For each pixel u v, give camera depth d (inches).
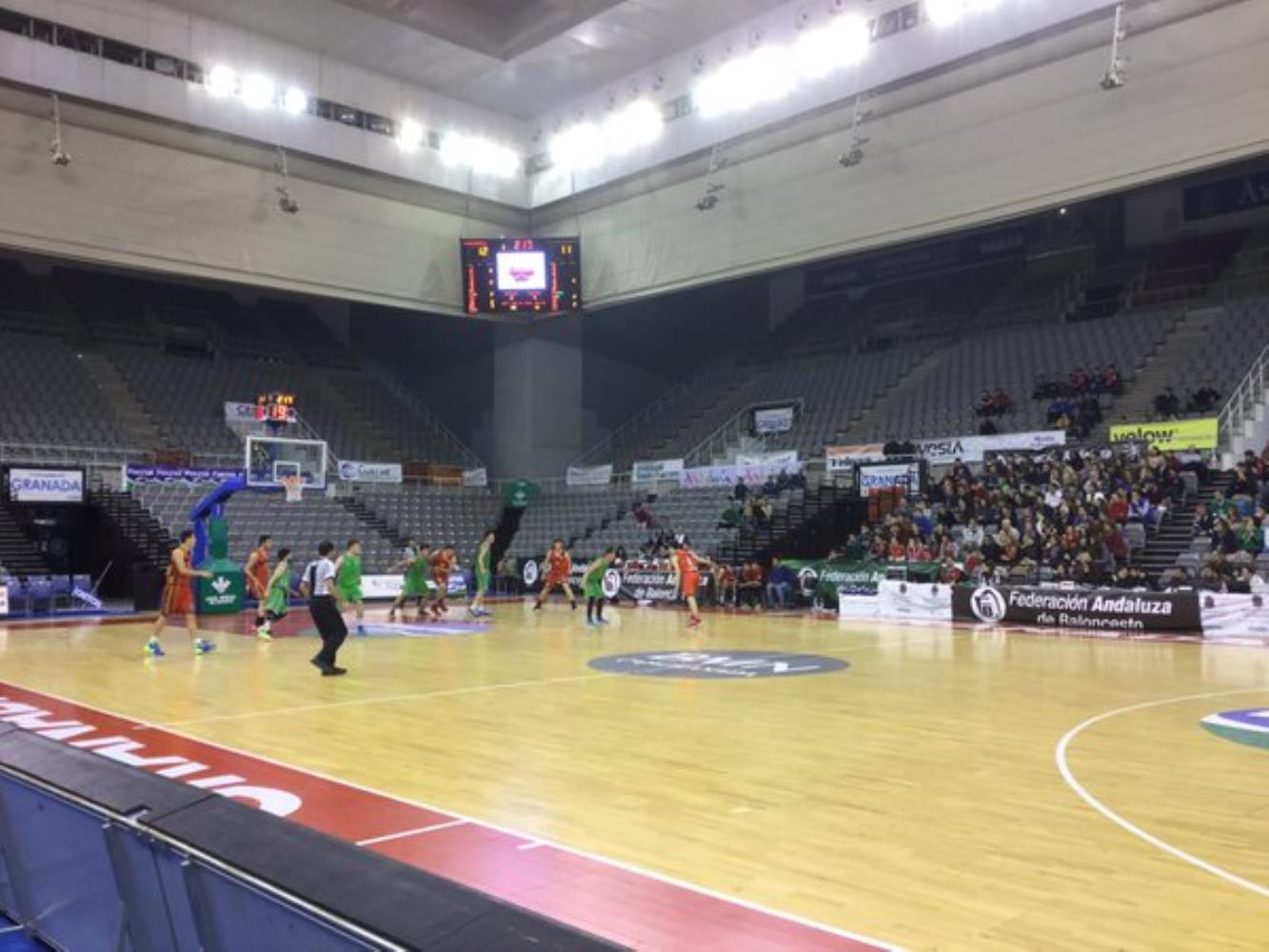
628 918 159.0
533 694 389.4
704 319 1438.2
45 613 794.8
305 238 1001.5
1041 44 770.2
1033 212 797.2
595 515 1111.6
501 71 1016.9
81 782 146.6
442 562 794.8
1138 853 191.5
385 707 357.4
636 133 1027.3
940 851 193.0
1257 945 147.3
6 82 816.3
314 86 976.9
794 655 521.7
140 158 900.0
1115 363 959.6
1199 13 698.8
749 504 959.0
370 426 1273.4
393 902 100.5
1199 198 1079.6
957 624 713.0
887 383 1133.7
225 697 379.9
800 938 150.6
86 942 148.2
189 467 997.8
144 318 1230.3
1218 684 415.5
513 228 1154.0
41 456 952.3
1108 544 709.3
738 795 235.5
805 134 917.8
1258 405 786.2
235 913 116.1
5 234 836.6
